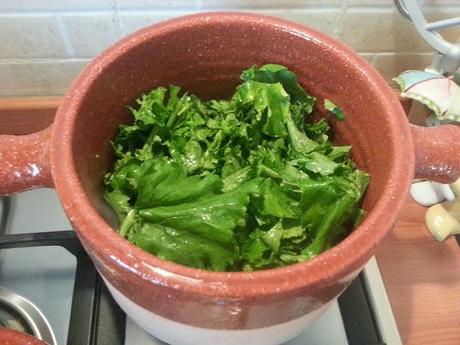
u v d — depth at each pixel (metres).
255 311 0.31
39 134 0.35
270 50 0.42
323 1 0.55
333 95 0.42
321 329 0.46
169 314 0.34
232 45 0.41
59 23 0.55
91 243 0.30
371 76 0.38
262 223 0.36
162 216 0.35
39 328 0.47
